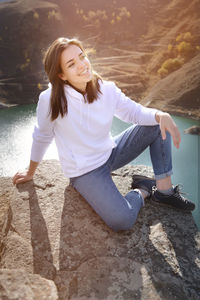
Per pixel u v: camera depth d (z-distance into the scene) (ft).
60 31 412.98
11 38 388.98
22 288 3.39
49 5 456.04
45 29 406.62
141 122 5.92
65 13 446.19
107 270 4.91
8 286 3.35
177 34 380.58
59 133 5.60
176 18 410.93
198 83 233.55
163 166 6.08
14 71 328.49
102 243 5.52
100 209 5.56
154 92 257.75
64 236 5.61
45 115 5.28
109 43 392.06
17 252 5.22
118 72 315.99
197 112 208.54
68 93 5.10
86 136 5.51
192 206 6.45
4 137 184.96
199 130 158.20
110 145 5.97
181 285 4.72
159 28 402.31
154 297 4.46
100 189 5.52
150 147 6.24
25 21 406.41
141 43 387.96
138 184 6.72
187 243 5.67
